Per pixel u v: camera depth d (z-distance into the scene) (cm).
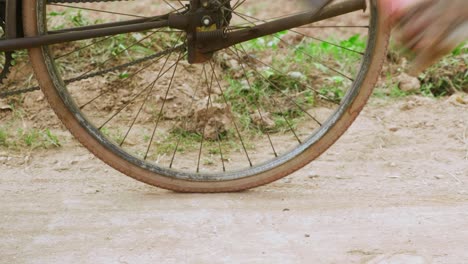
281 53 548
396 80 527
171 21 331
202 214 340
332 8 327
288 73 513
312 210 348
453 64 531
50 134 443
